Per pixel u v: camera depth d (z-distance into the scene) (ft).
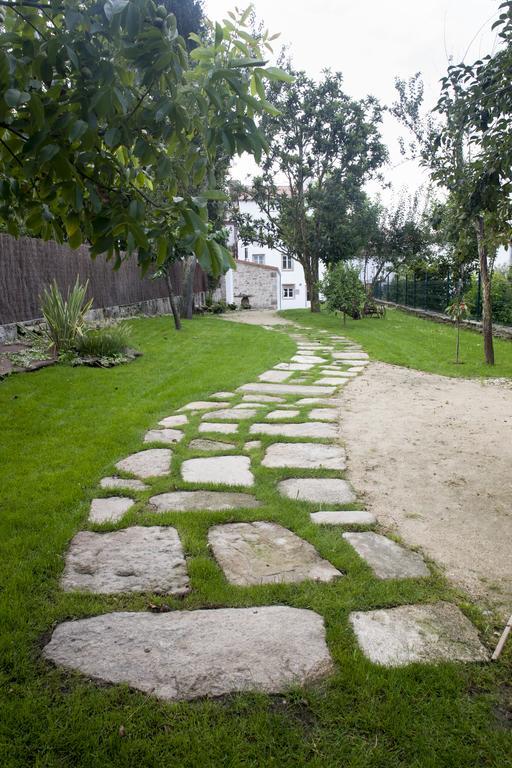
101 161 6.01
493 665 6.63
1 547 9.16
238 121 6.02
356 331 50.75
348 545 9.59
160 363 28.84
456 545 9.76
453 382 25.77
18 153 6.37
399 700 6.01
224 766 5.26
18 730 5.60
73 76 5.40
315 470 13.38
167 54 5.23
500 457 14.60
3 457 13.69
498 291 47.55
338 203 69.97
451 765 5.30
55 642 6.84
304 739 5.55
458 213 12.85
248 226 77.82
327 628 7.20
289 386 24.31
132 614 7.43
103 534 9.82
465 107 11.50
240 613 7.50
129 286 52.75
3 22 5.88
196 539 9.59
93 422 17.15
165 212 5.94
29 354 26.71
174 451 14.67
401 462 14.16
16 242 31.09
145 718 5.73
